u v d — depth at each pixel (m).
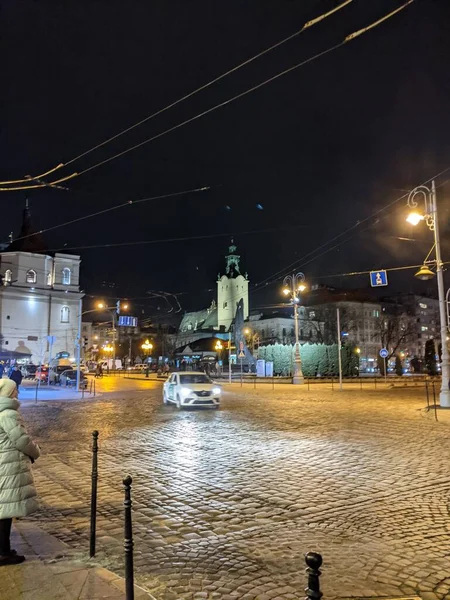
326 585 4.50
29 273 72.88
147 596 4.14
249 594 4.34
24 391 33.78
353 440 12.57
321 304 99.81
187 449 11.57
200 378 21.92
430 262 20.78
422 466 9.56
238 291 121.81
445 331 19.95
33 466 9.87
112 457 10.74
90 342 120.06
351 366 52.47
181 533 6.00
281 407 21.17
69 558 5.10
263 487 8.16
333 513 6.75
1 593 4.12
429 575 4.73
